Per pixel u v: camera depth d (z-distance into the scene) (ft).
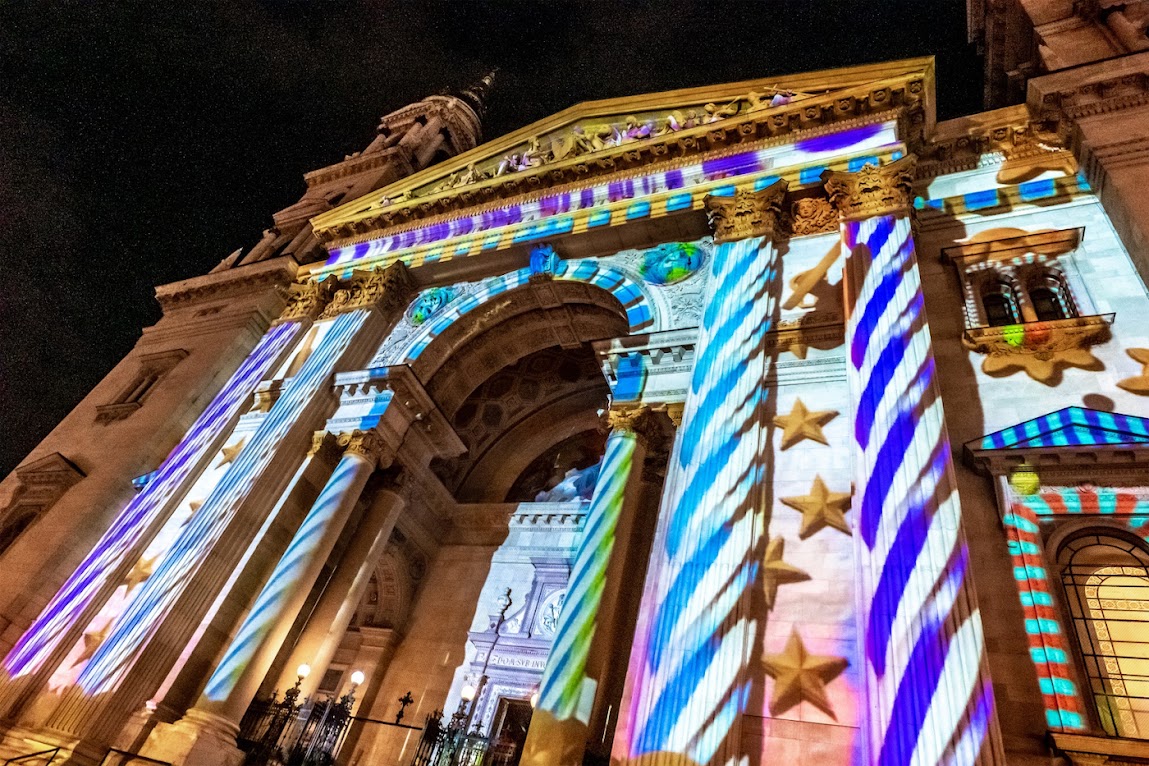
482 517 74.13
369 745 60.54
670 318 55.77
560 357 81.46
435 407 66.23
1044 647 31.09
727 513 37.58
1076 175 52.29
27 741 45.73
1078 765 27.53
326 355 68.28
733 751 29.66
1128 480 34.68
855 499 35.60
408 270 74.95
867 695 29.04
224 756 44.11
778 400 44.65
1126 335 41.34
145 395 86.69
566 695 38.37
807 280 50.72
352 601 58.44
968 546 34.06
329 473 61.87
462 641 65.72
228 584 52.39
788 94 64.54
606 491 46.83
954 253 50.16
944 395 42.70
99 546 64.80
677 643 33.81
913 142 58.39
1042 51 70.44
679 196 62.49
